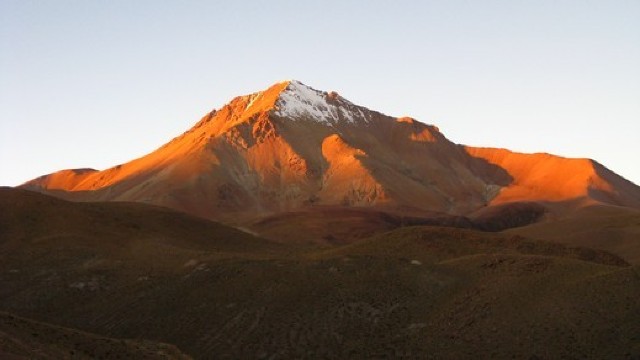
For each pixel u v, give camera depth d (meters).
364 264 80.56
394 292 74.38
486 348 61.72
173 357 54.31
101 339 50.31
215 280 82.81
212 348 69.62
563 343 60.62
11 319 45.78
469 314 67.44
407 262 80.38
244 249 117.94
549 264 75.12
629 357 57.53
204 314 75.75
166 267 90.75
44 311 83.62
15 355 38.19
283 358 66.00
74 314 82.00
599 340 60.31
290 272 80.88
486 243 98.19
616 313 63.16
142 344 56.06
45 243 103.12
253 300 76.31
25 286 89.81
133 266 93.50
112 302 83.06
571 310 64.62
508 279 72.50
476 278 75.44
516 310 66.31
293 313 72.94
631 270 69.25
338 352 65.62
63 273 92.50
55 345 43.62
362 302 73.06
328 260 82.56
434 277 76.88
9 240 105.25
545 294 68.06
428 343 64.25
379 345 65.62
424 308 71.19
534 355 59.59
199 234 122.38
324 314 71.81
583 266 74.19
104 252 101.00
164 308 78.81
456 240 99.06
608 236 171.50
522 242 99.31
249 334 70.88
